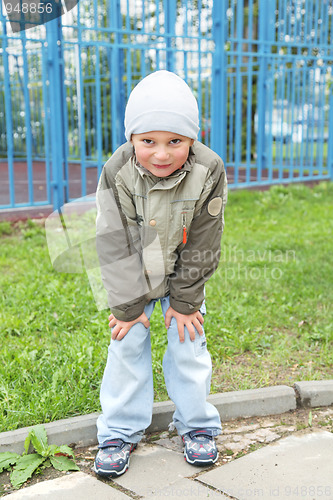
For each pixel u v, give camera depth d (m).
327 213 6.68
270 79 8.52
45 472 2.06
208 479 1.99
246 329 3.25
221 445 2.22
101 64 11.30
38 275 4.15
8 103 5.73
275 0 8.48
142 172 1.89
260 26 7.91
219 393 2.48
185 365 2.11
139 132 1.80
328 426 2.37
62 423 2.24
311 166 8.87
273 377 2.75
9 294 3.78
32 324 3.27
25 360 2.79
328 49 9.48
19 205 6.01
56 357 2.84
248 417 2.46
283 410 2.50
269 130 8.34
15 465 2.08
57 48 5.86
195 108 1.85
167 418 2.37
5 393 2.47
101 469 2.00
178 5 8.36
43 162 12.96
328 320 3.41
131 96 1.85
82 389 2.52
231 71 12.98
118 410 2.10
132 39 9.09
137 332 2.07
